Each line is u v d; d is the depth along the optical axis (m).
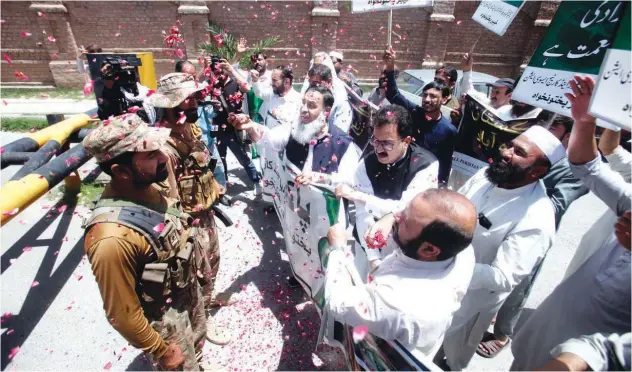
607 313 1.49
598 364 1.12
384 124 2.14
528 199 1.95
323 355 2.62
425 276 1.33
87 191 4.75
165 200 1.75
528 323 1.92
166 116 2.20
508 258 1.88
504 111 3.59
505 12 2.76
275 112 4.09
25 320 2.84
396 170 2.34
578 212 4.84
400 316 1.26
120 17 10.42
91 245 1.40
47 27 10.04
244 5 10.82
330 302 1.42
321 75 3.62
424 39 11.91
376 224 1.83
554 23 1.81
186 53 10.94
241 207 4.63
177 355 1.74
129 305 1.46
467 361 2.32
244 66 9.26
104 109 3.25
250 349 2.65
